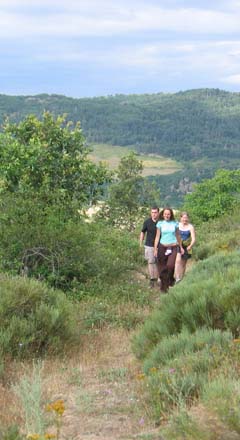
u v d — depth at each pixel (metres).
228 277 9.58
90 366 8.30
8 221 14.82
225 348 6.57
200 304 8.23
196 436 4.38
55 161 19.94
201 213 40.59
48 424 5.70
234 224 26.12
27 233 14.29
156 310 9.31
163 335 8.23
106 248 18.08
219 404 4.62
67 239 14.54
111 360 8.62
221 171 41.56
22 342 8.65
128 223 35.44
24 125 20.75
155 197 37.25
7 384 7.28
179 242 13.78
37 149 19.17
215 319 8.10
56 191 17.61
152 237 15.20
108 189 36.38
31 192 16.53
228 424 4.42
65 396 6.75
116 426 5.55
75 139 20.66
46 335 9.09
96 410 6.05
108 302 12.93
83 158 20.80
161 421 5.38
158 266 13.98
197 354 6.56
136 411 5.84
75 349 9.25
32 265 14.69
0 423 5.51
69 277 14.95
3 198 15.39
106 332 10.55
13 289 9.94
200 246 20.25
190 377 5.81
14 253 14.45
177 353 7.00
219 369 5.93
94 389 6.97
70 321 9.76
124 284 14.97
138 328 10.42
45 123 20.62
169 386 5.80
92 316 11.41
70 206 17.33
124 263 16.70
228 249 18.81
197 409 4.98
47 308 9.40
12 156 18.83
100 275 15.01
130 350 9.01
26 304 9.69
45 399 6.55
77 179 20.48
